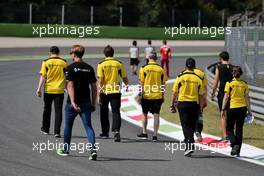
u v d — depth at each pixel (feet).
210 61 427.74
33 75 295.28
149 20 615.57
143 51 477.77
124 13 608.60
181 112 124.57
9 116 169.99
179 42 574.56
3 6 542.16
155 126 140.87
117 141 138.62
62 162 113.60
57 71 142.10
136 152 126.62
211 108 201.05
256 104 170.91
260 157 126.11
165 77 142.10
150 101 140.67
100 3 634.84
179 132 156.04
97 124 164.96
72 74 115.55
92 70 117.50
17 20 546.67
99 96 141.08
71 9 573.33
